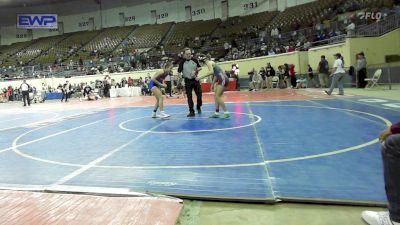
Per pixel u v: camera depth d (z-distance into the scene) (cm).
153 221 292
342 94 1376
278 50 2467
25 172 477
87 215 309
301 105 1133
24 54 4109
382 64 1780
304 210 315
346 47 1822
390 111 866
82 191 368
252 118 898
